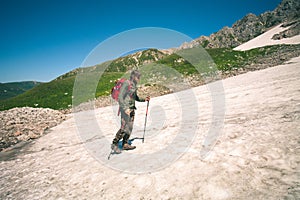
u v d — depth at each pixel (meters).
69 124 15.23
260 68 28.64
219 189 3.75
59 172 6.04
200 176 4.33
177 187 4.12
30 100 46.22
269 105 8.62
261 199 3.23
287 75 15.98
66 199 4.48
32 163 7.39
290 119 6.33
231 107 10.01
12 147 10.47
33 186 5.38
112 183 4.81
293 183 3.42
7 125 15.77
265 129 6.03
